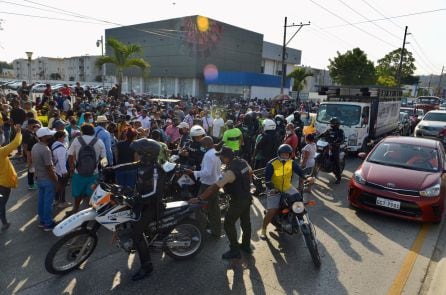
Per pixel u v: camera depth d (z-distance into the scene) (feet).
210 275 14.32
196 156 20.36
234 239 15.46
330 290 13.50
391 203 20.52
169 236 15.15
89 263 14.94
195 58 154.81
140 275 13.76
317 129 43.52
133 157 20.49
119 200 13.87
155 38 167.94
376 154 24.99
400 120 63.82
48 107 39.73
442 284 13.87
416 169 22.65
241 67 179.42
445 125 51.55
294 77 141.59
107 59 75.46
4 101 44.75
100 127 22.34
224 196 20.93
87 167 18.24
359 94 45.70
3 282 13.33
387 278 14.56
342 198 25.61
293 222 16.92
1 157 17.22
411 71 229.66
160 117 40.34
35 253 15.64
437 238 18.85
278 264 15.40
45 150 17.33
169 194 19.49
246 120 35.04
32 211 20.63
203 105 74.13
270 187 17.17
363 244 17.75
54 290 12.92
